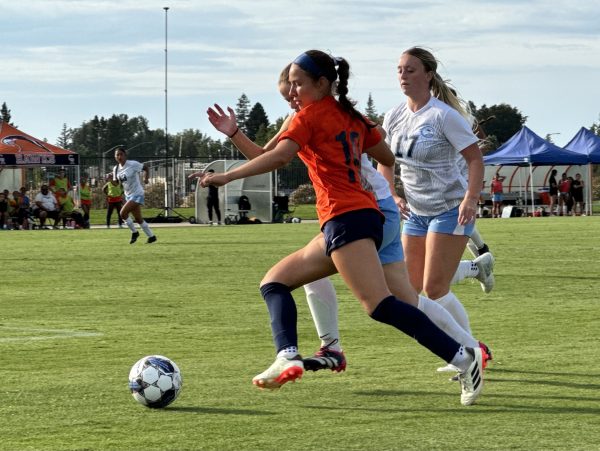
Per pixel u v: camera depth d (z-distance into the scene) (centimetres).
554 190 7131
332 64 934
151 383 940
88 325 1560
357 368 1153
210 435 839
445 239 1183
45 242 3988
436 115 1180
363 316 1638
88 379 1099
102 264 2803
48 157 5638
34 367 1180
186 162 8269
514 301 1855
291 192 8644
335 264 927
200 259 2967
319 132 913
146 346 1343
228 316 1667
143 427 870
